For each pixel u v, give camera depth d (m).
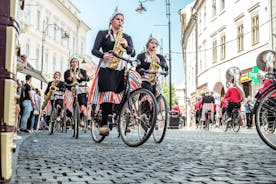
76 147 6.28
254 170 3.71
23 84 12.09
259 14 22.97
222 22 29.84
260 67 17.69
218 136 10.78
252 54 24.00
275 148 5.80
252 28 24.08
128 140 6.56
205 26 34.97
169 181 3.09
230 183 3.01
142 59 8.06
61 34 53.38
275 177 3.29
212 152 5.51
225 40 29.22
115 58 6.60
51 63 49.81
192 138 9.49
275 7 21.14
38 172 3.47
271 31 21.31
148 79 7.99
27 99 12.02
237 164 4.16
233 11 27.44
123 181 3.07
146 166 3.99
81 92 9.33
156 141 7.32
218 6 30.86
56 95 10.97
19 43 2.83
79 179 3.12
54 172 3.49
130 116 6.52
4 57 2.49
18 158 4.59
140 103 6.43
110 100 6.59
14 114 2.71
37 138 8.84
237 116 14.84
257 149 6.00
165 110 7.21
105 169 3.75
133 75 6.59
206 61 34.81
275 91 5.82
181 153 5.35
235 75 21.42
